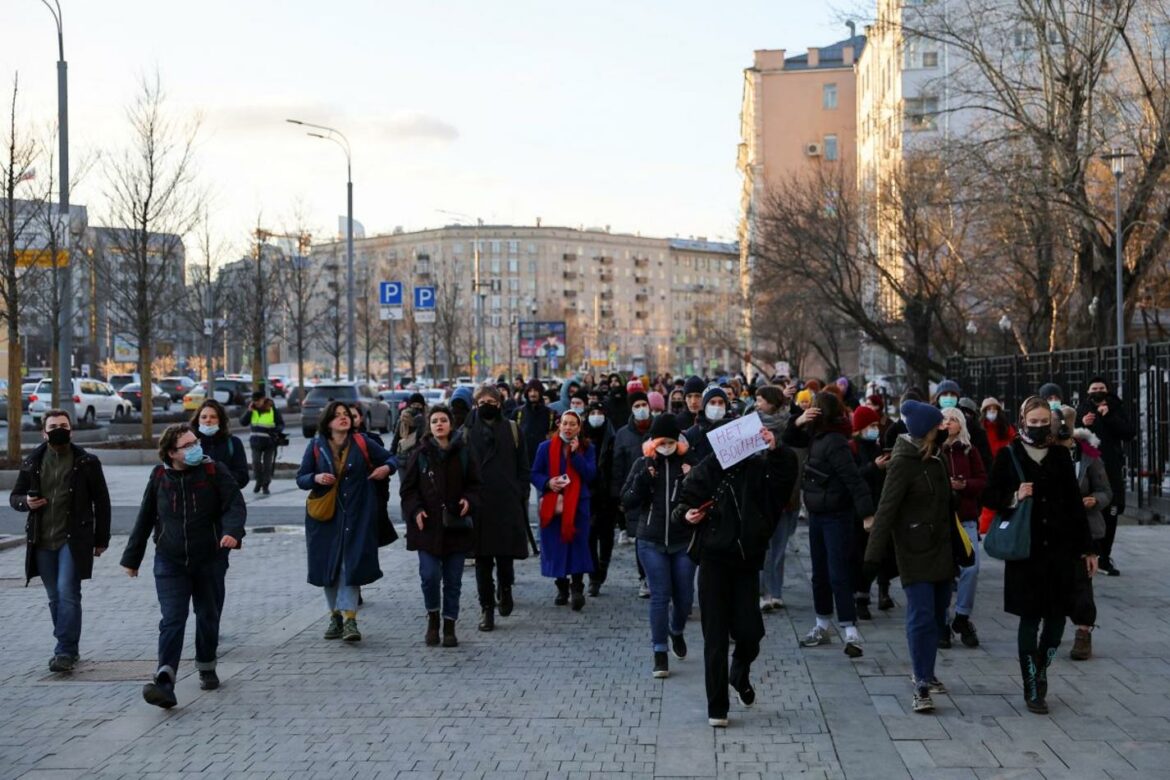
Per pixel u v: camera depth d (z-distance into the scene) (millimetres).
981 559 13766
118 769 6598
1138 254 29609
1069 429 8859
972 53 25781
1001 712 7375
